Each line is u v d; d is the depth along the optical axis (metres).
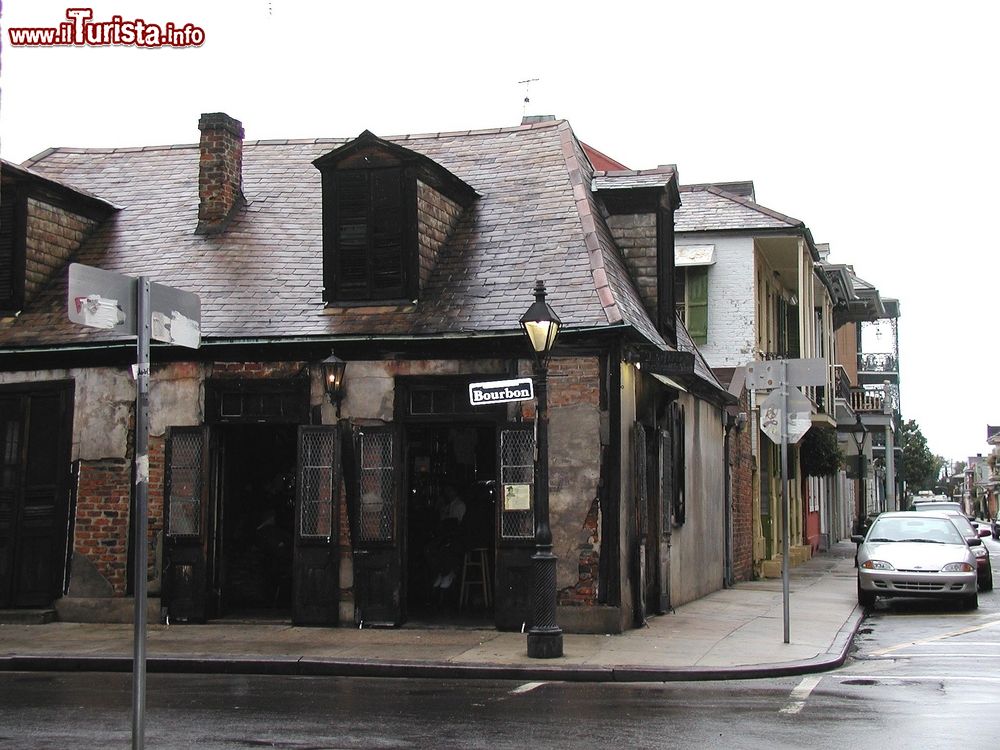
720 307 23.50
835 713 8.80
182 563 13.93
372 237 14.32
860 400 40.91
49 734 7.75
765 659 11.52
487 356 13.51
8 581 14.40
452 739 7.62
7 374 14.71
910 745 7.55
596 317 13.27
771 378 13.38
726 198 24.48
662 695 9.72
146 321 6.42
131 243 16.28
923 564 18.08
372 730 7.94
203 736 7.70
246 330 14.05
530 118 23.45
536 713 8.70
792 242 23.72
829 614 16.22
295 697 9.45
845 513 51.59
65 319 14.88
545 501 11.59
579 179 15.90
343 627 13.50
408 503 15.51
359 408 13.72
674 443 16.45
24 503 14.49
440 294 14.26
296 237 15.91
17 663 11.31
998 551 44.84
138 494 6.17
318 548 13.64
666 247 16.97
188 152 18.53
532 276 14.22
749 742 7.61
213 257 15.65
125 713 8.60
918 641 14.20
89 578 14.19
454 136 17.61
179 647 11.98
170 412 14.16
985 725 8.30
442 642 12.39
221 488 14.27
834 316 36.91
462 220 15.55
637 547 13.94
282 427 14.45
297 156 18.02
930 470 90.56
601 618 13.07
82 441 14.37
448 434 15.81
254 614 14.45
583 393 13.27
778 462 27.56
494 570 14.49
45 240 15.70
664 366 14.39
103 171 18.31
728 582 20.81
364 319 14.02
